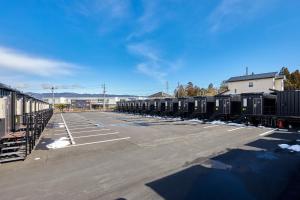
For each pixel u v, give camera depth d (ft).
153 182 20.48
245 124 68.33
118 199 17.20
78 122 88.89
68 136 49.65
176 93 246.68
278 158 28.27
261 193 17.80
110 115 139.85
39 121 49.80
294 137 44.57
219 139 42.57
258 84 119.75
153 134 50.34
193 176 21.88
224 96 79.05
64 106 251.80
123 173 23.18
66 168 25.31
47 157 30.40
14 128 40.22
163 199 17.01
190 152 31.99
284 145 36.11
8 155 29.76
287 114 60.18
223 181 20.44
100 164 26.68
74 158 29.73
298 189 18.43
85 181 21.07
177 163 26.37
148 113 134.72
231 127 62.18
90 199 17.31
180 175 22.22
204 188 18.93
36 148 36.32
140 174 22.76
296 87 145.28
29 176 22.74
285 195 17.33
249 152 31.60
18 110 44.19
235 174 22.30
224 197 17.13
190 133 51.01
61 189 19.27
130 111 168.76
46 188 19.57
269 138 43.39
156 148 35.12
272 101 69.00
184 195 17.63
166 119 95.96
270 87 115.03
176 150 33.42
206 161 27.12
